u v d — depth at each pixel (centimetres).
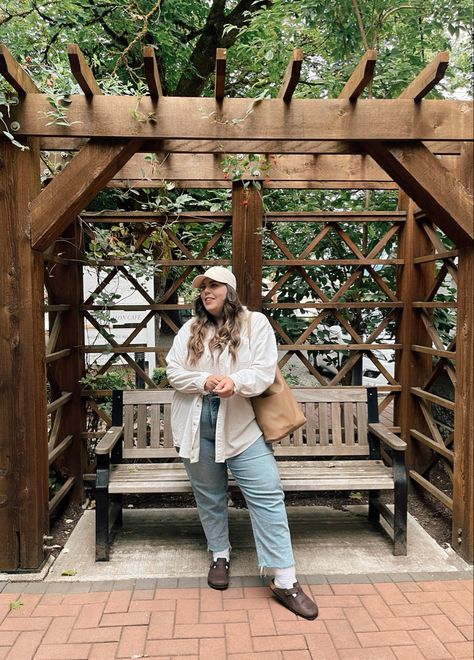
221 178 314
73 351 328
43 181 311
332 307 347
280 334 355
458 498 258
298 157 315
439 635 196
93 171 222
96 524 248
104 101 215
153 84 207
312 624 202
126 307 338
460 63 440
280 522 215
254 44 468
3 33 358
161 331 635
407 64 390
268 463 219
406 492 253
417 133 225
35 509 236
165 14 569
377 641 192
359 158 319
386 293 354
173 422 232
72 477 323
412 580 234
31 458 234
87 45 507
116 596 219
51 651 186
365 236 396
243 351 214
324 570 242
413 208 340
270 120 220
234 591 225
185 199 316
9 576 233
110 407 390
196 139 221
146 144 239
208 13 647
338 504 330
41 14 394
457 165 258
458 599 219
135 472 271
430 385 334
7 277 229
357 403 303
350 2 381
